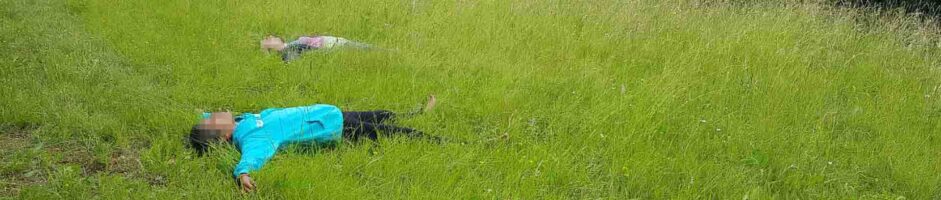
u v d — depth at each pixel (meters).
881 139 18.16
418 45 23.34
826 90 21.30
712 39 24.84
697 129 17.36
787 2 29.62
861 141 17.98
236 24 26.42
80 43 22.73
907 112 20.17
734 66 22.58
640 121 17.36
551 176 14.70
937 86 22.41
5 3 27.31
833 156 16.98
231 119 15.73
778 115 19.06
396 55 22.12
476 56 22.73
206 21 26.50
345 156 15.16
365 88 19.86
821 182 15.51
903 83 22.67
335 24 26.55
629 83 20.95
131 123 16.83
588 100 19.38
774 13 28.50
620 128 17.12
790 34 26.02
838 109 19.84
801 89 21.03
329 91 19.69
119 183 14.09
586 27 26.19
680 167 15.54
